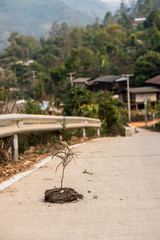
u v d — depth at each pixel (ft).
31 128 27.14
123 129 84.89
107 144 36.76
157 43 370.12
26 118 25.71
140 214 12.75
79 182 17.99
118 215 12.67
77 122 43.42
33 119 27.76
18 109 33.55
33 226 11.60
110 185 17.31
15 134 24.17
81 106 60.59
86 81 311.88
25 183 17.72
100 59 385.09
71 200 14.58
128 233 10.93
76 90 62.28
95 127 53.67
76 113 60.80
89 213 12.92
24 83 379.76
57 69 375.25
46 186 17.08
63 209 13.44
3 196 15.37
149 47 395.14
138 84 284.82
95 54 429.38
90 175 19.74
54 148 31.73
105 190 16.34
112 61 422.41
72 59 383.65
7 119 22.17
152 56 288.71
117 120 79.05
